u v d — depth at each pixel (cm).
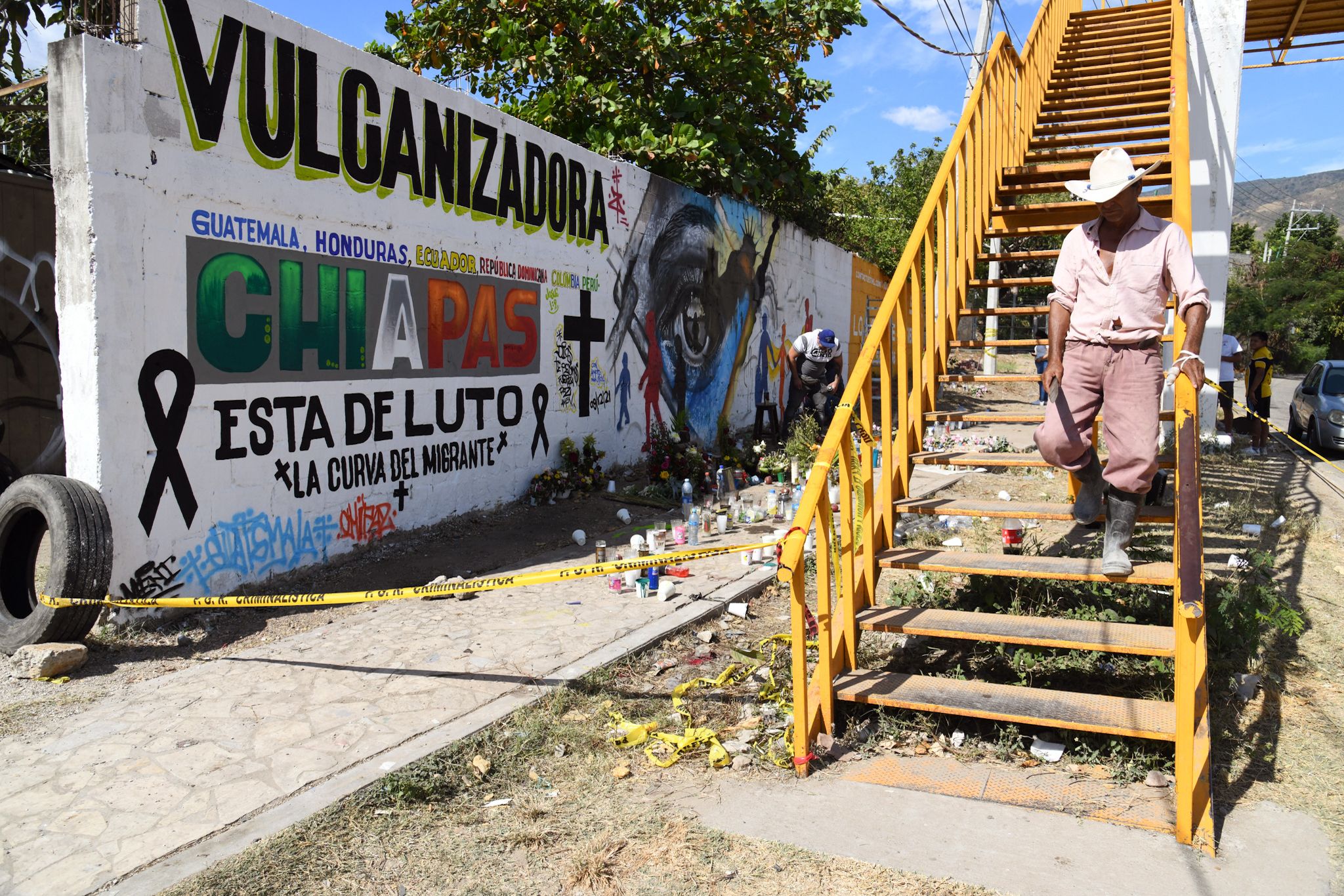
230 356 593
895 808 355
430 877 308
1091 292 420
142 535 541
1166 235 402
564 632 550
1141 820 343
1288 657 516
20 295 763
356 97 684
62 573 483
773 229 1484
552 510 886
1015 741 406
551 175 919
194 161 563
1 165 790
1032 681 478
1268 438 1422
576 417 980
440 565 696
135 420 534
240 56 591
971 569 447
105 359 515
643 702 461
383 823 340
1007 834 334
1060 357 428
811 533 786
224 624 561
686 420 1218
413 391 754
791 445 1095
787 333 1578
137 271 531
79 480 519
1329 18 1348
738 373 1380
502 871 312
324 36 654
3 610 516
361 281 695
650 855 321
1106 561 422
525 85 1295
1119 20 1063
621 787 373
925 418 564
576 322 971
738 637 567
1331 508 890
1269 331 4994
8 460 734
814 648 536
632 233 1072
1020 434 1362
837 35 1255
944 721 430
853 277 1995
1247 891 297
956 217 618
